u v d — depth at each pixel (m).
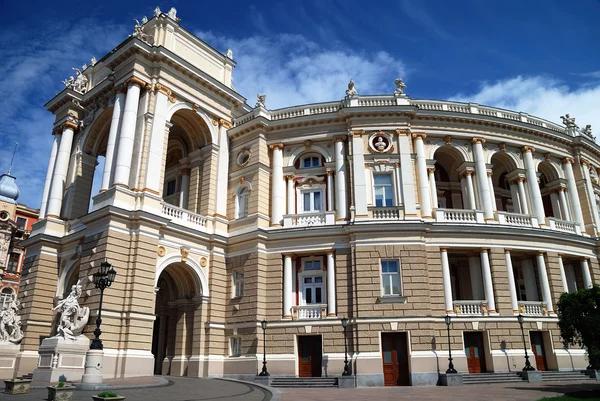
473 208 31.30
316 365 27.64
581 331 20.03
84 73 35.75
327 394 20.03
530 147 33.91
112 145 28.28
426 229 28.31
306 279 29.80
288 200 31.80
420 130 31.77
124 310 24.97
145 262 26.16
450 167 35.66
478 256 30.08
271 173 32.44
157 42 31.25
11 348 27.75
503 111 34.38
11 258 60.34
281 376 27.05
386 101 31.98
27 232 62.16
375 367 25.67
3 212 61.81
